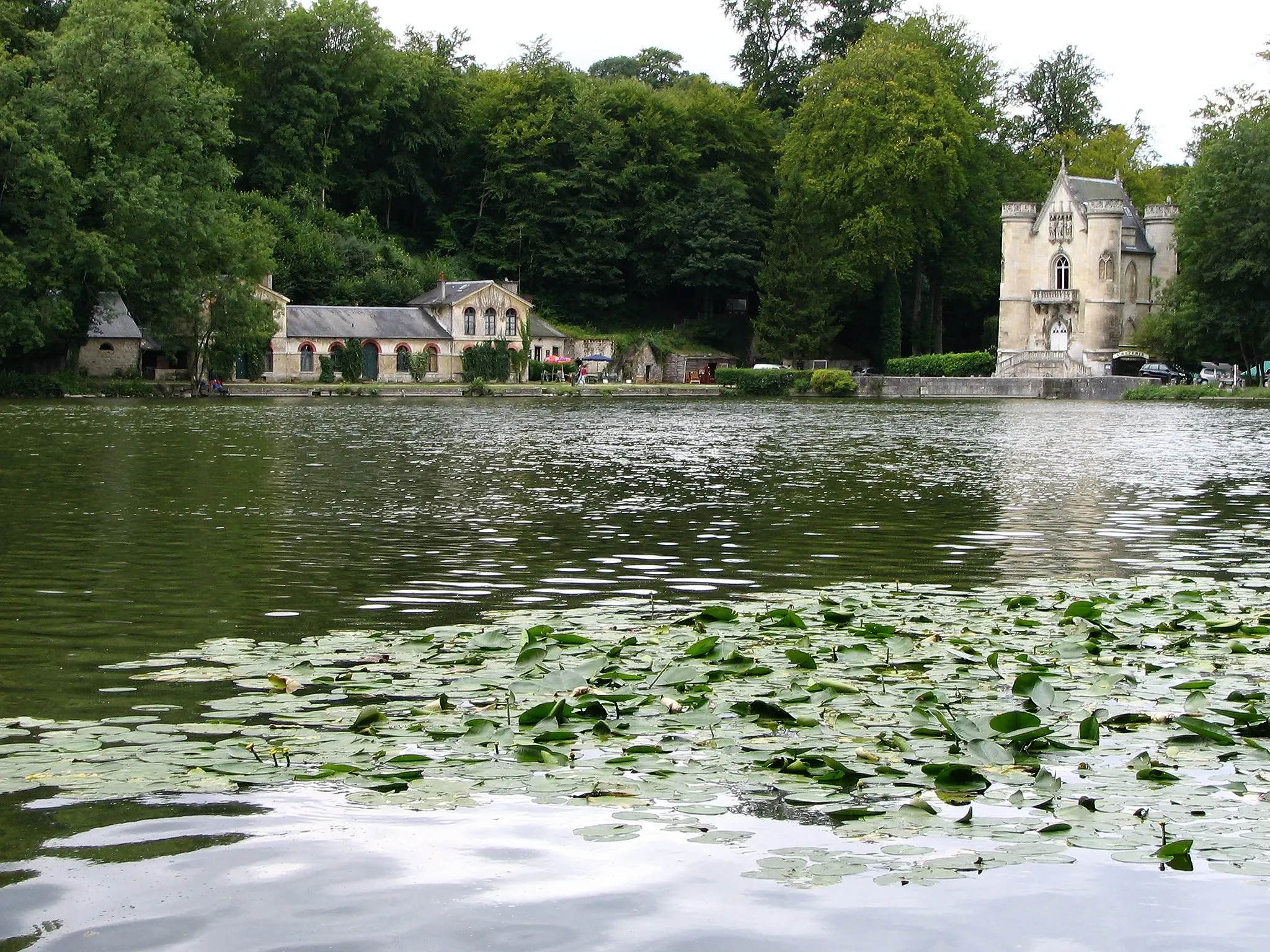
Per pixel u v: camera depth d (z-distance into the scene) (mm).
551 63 122500
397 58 118812
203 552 17594
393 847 6797
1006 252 103812
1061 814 7383
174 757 8180
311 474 29281
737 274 115750
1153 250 104125
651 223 117562
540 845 6840
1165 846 6773
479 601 14219
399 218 122938
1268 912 6094
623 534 19828
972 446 40844
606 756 8375
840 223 104188
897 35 102625
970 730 8922
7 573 15766
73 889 6230
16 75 66500
